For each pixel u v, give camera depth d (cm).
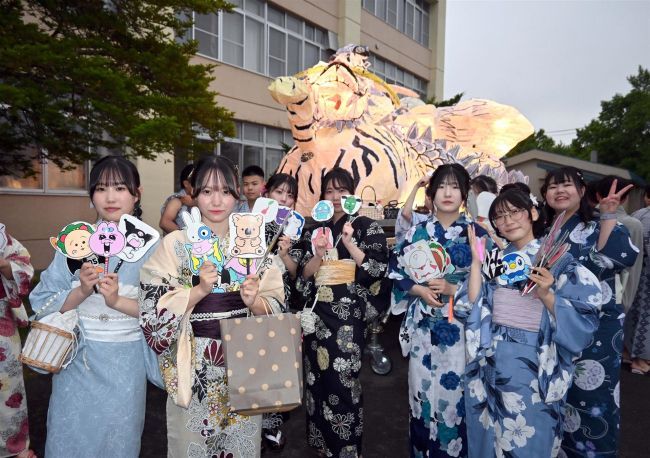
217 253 198
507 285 225
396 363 476
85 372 199
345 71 485
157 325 183
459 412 250
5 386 260
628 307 428
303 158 489
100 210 206
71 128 498
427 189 265
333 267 274
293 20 1400
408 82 2020
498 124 657
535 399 215
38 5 519
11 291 253
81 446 196
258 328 186
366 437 328
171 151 586
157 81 561
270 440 305
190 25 616
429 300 250
